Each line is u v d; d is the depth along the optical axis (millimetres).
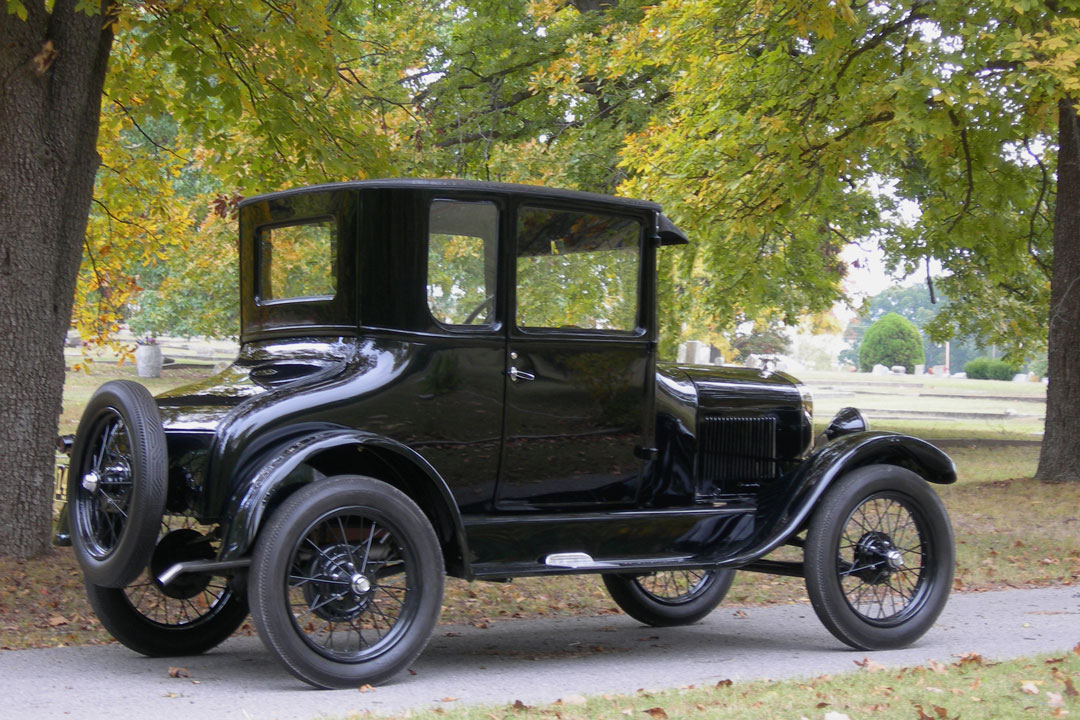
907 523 6004
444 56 17516
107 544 4582
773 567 5770
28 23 6969
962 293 17109
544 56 16828
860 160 10992
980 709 3900
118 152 10195
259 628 4176
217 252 16062
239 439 4305
